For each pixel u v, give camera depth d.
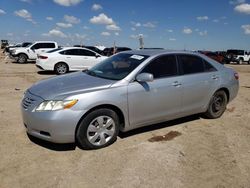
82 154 4.30
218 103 6.31
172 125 5.79
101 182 3.57
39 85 4.84
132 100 4.68
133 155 4.32
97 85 4.50
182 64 5.52
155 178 3.70
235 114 6.88
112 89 4.48
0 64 21.25
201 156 4.39
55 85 4.63
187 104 5.57
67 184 3.51
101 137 4.48
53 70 15.09
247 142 5.04
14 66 19.66
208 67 6.01
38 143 4.66
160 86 5.02
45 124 4.11
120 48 29.27
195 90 5.62
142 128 5.53
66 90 4.34
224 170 3.99
